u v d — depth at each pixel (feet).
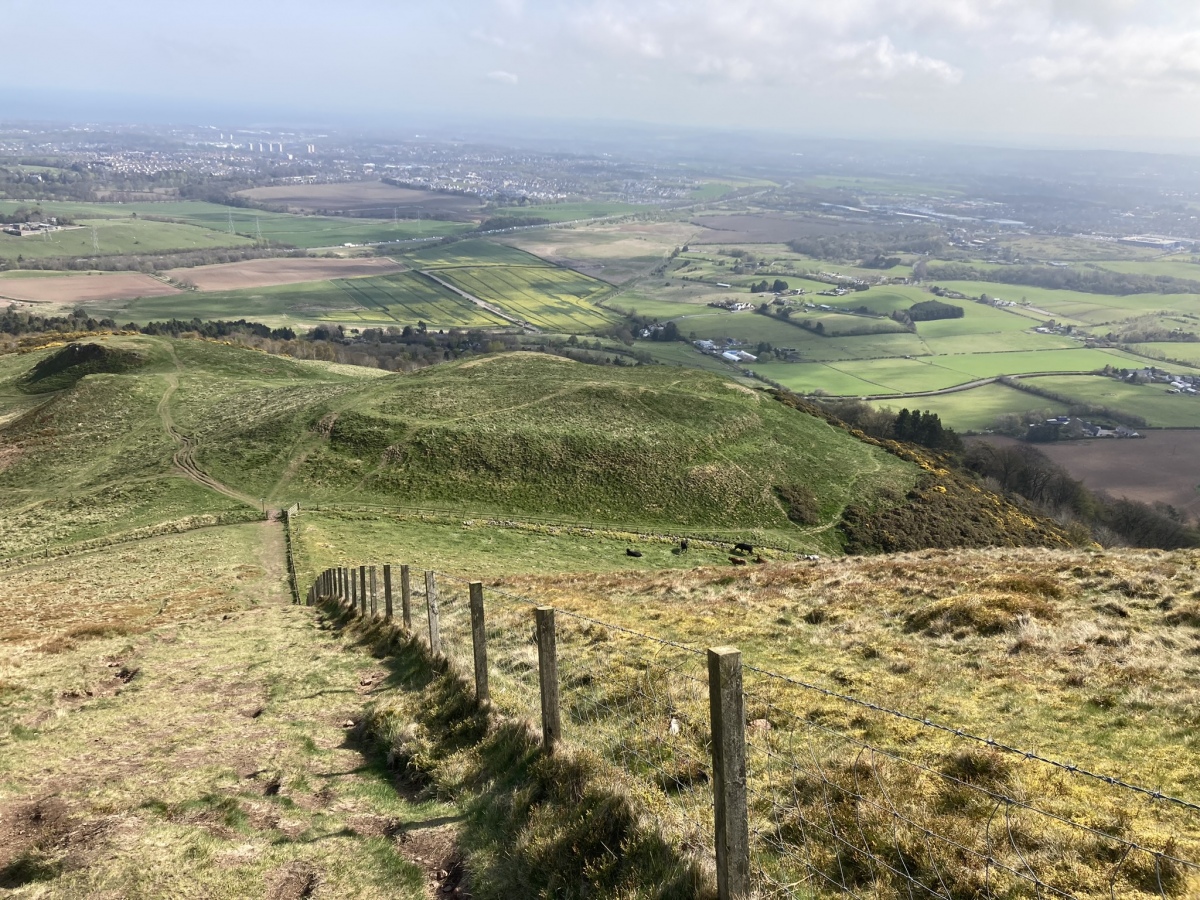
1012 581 69.51
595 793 28.14
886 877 23.44
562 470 244.42
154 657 63.21
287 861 27.27
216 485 228.22
